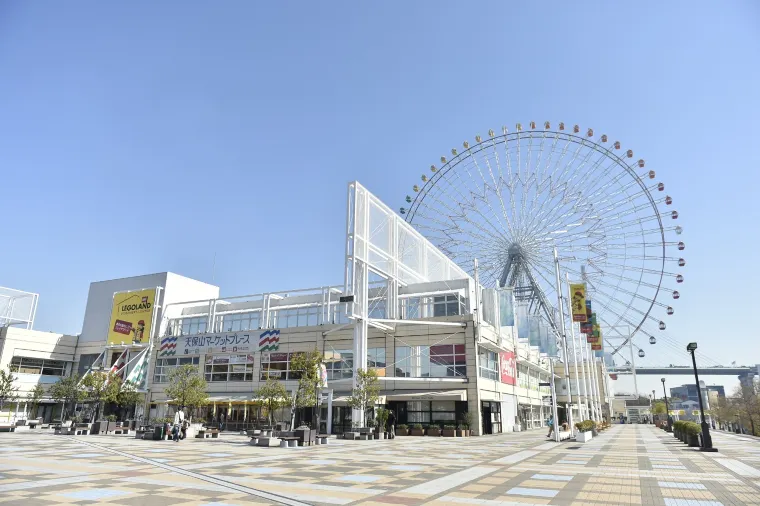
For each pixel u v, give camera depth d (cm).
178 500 1187
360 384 4081
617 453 2653
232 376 5669
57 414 6738
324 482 1503
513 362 6016
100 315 7325
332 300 5878
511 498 1270
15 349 6650
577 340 7775
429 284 5491
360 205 4566
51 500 1157
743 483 1543
